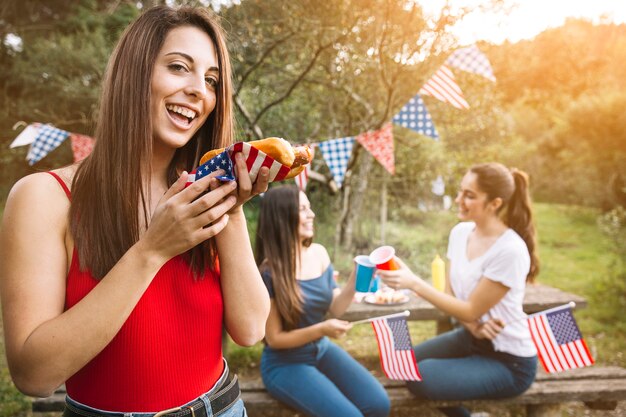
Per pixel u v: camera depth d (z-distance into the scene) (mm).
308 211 2588
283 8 5035
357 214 7246
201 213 895
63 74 10336
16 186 993
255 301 1193
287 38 5105
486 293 2502
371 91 6148
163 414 1043
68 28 12055
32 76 10672
